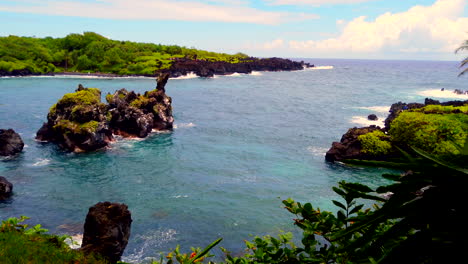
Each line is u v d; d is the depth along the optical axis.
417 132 40.66
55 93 125.94
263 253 3.75
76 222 35.22
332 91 162.00
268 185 46.59
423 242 1.94
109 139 67.06
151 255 29.56
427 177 1.87
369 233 2.22
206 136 75.38
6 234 10.77
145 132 72.62
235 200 41.53
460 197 1.79
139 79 196.38
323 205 39.94
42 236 11.59
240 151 63.84
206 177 49.59
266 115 101.06
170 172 51.38
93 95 69.75
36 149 61.47
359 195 2.25
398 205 1.99
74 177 48.31
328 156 57.09
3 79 172.12
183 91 150.62
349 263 2.32
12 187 42.78
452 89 174.12
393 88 178.25
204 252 3.05
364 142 53.78
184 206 39.56
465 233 1.77
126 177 48.81
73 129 60.34
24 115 87.38
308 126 86.56
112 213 23.97
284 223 35.62
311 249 3.50
